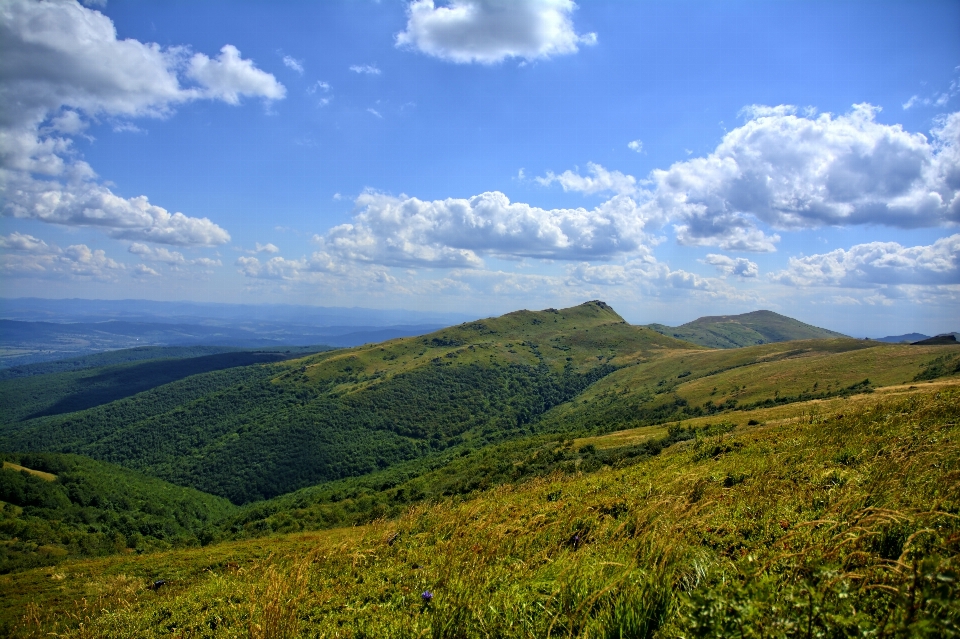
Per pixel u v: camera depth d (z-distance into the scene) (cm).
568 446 6650
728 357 19325
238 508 14375
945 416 1683
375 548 1284
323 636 761
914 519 561
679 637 460
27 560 7525
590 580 645
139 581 3447
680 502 888
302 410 19650
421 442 17962
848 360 12044
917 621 387
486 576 751
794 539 665
